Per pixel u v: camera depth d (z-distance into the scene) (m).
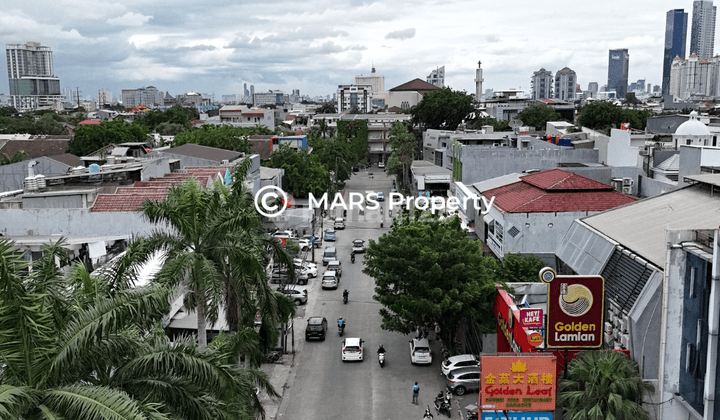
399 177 129.75
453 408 34.28
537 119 156.62
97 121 196.50
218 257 26.11
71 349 14.21
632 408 23.45
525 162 73.44
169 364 16.48
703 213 31.38
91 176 52.91
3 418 11.74
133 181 55.00
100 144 110.25
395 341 45.12
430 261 38.09
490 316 38.28
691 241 23.70
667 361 24.03
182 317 35.50
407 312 37.59
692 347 23.08
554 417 26.38
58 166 73.38
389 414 33.66
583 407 24.55
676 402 23.95
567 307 26.44
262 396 35.91
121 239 41.03
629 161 67.62
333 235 79.38
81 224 42.56
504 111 194.88
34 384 13.80
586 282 26.31
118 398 13.29
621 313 26.75
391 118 181.25
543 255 46.91
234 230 26.72
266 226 73.62
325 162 122.38
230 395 18.11
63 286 18.14
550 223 46.62
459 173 78.31
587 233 35.06
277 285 55.47
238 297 27.83
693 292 22.95
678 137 79.94
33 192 49.62
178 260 24.33
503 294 36.09
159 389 16.06
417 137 152.25
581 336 26.58
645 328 25.08
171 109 178.88
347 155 130.62
